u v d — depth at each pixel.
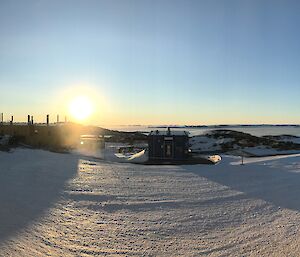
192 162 34.19
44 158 31.36
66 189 18.20
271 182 21.58
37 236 10.71
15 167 24.45
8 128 44.69
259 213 14.15
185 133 39.28
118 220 12.97
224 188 19.66
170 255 9.62
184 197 17.11
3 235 10.44
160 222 12.80
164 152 37.59
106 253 9.70
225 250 10.02
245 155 44.19
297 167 28.03
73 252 9.68
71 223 12.33
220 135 66.62
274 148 52.31
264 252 9.85
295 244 10.45
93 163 30.45
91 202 15.66
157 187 19.72
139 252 9.81
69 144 46.78
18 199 15.09
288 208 14.94
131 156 40.88
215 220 13.11
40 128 46.66
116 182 21.06
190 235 11.34
